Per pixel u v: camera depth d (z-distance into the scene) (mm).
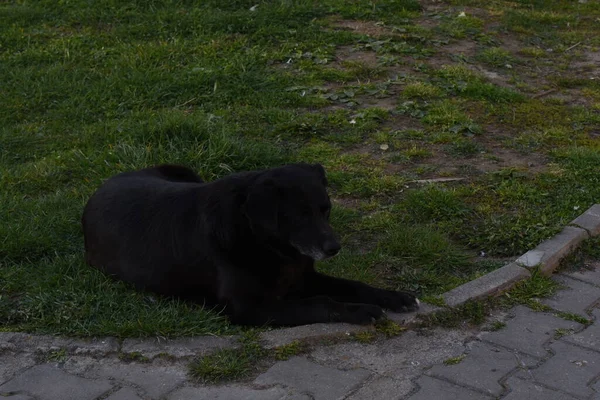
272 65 8523
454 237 5426
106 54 8758
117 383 3865
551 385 3863
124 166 6195
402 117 7363
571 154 6488
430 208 5664
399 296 4434
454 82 8047
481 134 7043
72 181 6188
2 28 9445
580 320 4430
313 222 4211
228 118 7289
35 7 10008
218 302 4414
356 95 7855
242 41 8977
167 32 9227
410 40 9195
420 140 6891
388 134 6988
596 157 6398
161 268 4523
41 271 4863
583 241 5273
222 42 8930
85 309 4359
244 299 4309
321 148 6711
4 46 9039
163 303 4512
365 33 9320
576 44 9656
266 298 4367
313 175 4316
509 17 10219
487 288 4621
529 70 8742
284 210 4203
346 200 5918
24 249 5109
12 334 4188
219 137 6496
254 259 4309
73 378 3908
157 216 4602
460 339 4242
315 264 4969
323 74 8219
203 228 4379
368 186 6020
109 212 4801
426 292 4734
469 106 7625
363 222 5539
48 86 7977
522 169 6289
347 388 3807
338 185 6125
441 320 4371
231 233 4281
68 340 4156
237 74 8125
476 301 4527
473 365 4008
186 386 3832
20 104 7680
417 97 7770
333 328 4211
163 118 6859
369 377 3900
